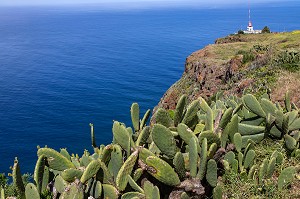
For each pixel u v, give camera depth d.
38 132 55.31
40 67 118.81
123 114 64.62
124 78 95.62
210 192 5.08
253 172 5.47
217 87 24.16
